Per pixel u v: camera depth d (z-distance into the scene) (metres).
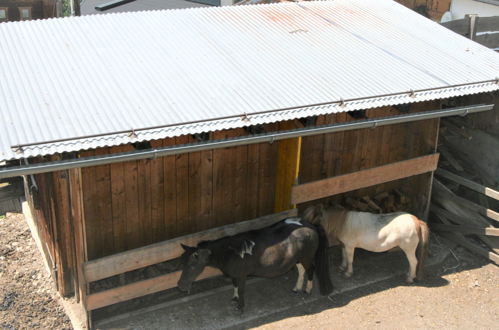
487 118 8.02
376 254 7.86
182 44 7.01
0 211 8.53
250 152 6.94
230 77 6.37
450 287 7.21
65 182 5.82
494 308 6.82
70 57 6.38
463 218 8.07
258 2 12.12
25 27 6.98
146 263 6.18
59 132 5.02
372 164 8.01
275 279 7.17
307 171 7.44
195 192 6.73
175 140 6.44
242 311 6.47
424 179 8.24
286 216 7.00
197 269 5.93
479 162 8.21
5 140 4.82
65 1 15.47
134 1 13.27
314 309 6.66
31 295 6.66
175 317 6.36
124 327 6.14
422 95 6.55
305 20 8.30
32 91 5.64
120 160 4.96
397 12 9.14
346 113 7.36
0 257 7.35
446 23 9.55
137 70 6.28
